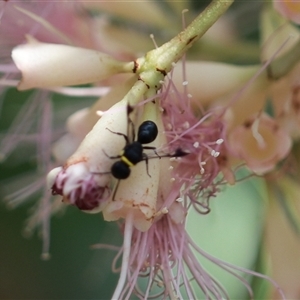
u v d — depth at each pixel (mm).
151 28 180
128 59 176
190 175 154
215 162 156
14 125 192
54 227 215
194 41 143
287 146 160
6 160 209
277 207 176
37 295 217
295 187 174
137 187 141
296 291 173
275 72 161
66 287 217
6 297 218
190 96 153
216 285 157
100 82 167
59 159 177
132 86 147
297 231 175
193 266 154
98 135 140
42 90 184
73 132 168
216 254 207
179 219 151
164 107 151
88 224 215
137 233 150
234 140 159
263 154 160
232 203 208
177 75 158
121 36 178
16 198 198
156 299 158
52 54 151
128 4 178
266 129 161
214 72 161
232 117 159
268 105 175
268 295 178
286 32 166
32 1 173
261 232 184
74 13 176
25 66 151
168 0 182
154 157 143
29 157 208
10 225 216
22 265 218
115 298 141
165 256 151
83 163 139
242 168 172
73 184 138
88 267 215
